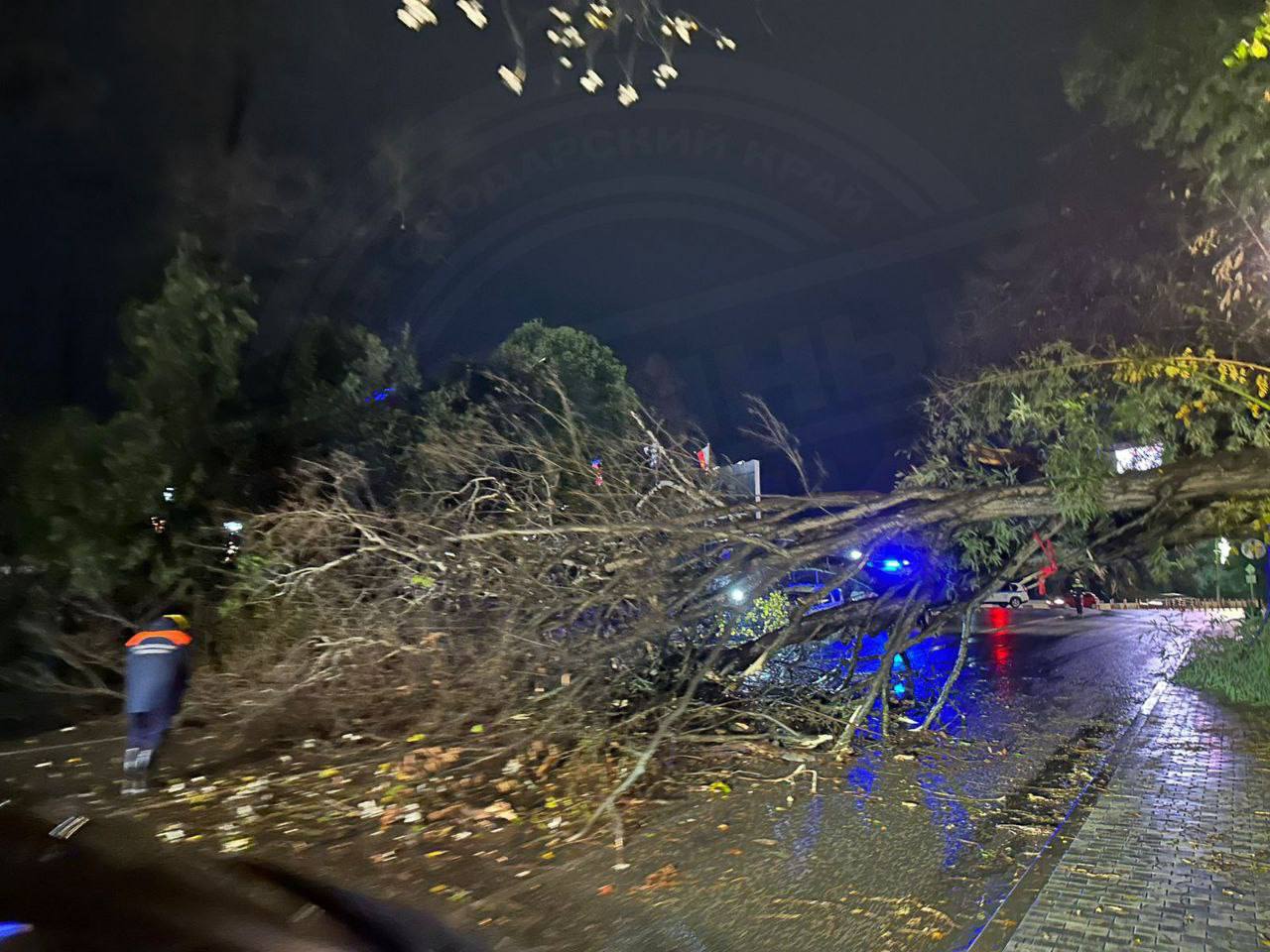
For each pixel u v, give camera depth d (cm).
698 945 481
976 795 766
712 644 932
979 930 495
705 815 711
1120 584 1115
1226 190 916
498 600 874
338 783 771
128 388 1295
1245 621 1484
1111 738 990
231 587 1096
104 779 801
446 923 505
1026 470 1091
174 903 520
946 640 2169
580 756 818
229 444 1334
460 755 817
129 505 1214
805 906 532
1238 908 513
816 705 953
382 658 877
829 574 1006
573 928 500
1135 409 946
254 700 945
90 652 1169
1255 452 901
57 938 466
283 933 486
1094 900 527
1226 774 813
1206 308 1021
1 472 1225
